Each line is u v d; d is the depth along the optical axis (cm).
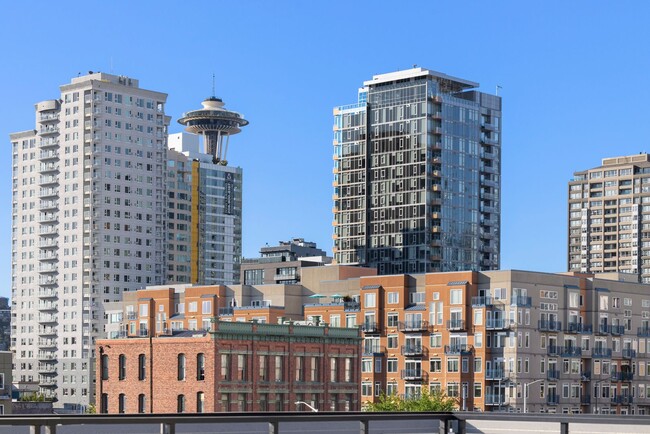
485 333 17800
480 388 17750
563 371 18275
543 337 18012
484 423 3325
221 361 13575
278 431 2998
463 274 18150
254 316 19825
